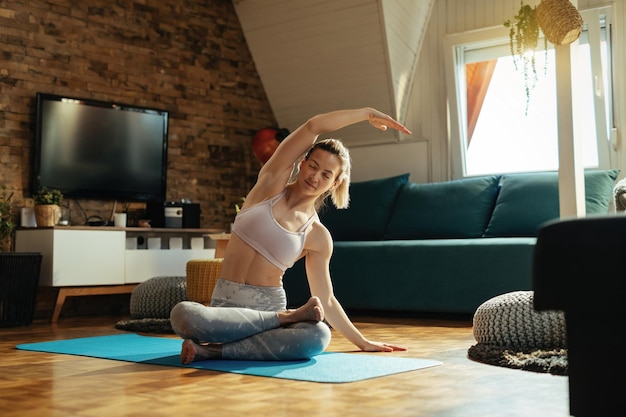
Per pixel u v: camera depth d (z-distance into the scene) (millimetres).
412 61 6906
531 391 2326
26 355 3381
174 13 6914
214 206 7184
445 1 6719
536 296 1639
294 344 2947
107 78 6441
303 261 6188
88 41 6324
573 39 4430
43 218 5676
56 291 6016
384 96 6875
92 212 6336
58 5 6145
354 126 7180
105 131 6328
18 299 5258
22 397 2285
